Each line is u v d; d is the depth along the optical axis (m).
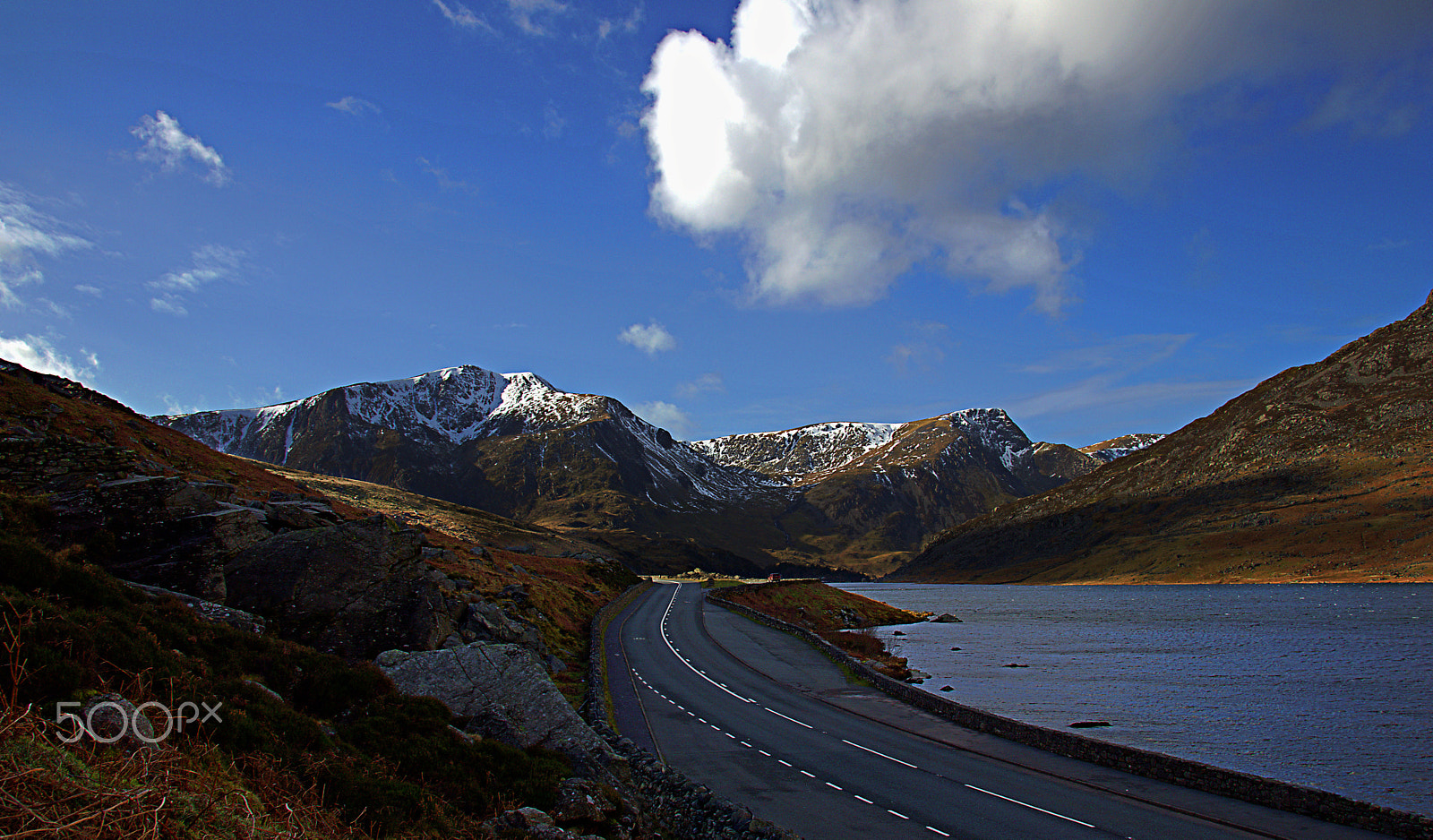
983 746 29.19
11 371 44.84
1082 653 80.44
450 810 14.38
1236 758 36.91
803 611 109.19
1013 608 162.88
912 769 25.86
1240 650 80.50
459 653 22.44
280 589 25.55
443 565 52.25
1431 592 166.50
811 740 29.84
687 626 68.56
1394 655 74.56
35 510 22.86
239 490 40.81
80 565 16.86
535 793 16.36
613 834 16.39
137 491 24.98
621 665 45.84
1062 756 27.73
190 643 16.39
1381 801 30.25
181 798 9.15
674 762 26.36
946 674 64.44
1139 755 25.42
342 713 17.67
